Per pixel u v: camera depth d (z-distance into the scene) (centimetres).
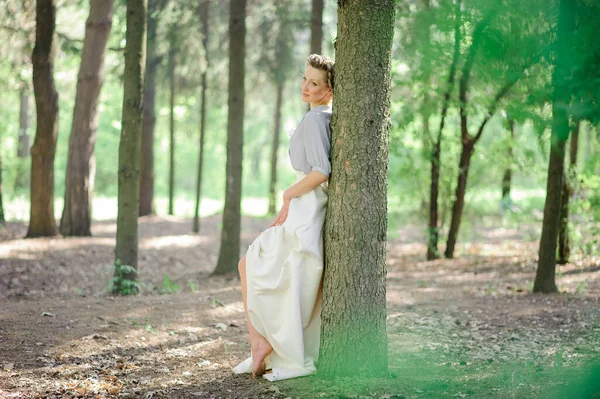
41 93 1289
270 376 400
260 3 1678
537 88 440
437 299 772
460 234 1499
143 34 786
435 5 844
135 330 559
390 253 1391
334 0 1611
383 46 380
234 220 1042
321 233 400
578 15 367
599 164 1028
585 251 1076
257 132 3609
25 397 387
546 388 378
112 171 3158
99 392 403
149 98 1897
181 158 3694
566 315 643
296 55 1892
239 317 641
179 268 1169
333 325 390
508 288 841
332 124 390
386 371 400
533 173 1245
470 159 1220
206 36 1708
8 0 1363
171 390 407
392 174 1262
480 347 523
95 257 1153
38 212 1316
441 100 980
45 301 714
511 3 389
